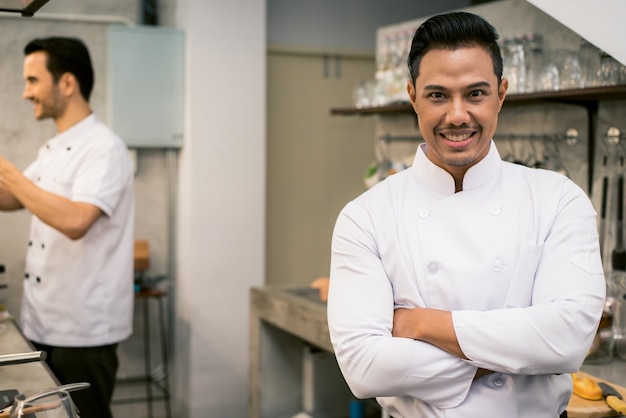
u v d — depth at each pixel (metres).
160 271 4.64
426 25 1.50
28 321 3.28
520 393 1.55
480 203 1.59
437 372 1.51
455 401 1.53
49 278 3.19
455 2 5.27
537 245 1.55
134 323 4.64
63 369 3.19
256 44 4.48
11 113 4.30
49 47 3.15
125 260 3.30
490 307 1.55
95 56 4.45
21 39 4.29
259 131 4.52
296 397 3.95
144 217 4.59
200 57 4.36
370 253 1.62
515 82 3.19
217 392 4.52
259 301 3.84
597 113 3.03
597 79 2.85
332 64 5.05
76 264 3.17
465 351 1.49
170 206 4.61
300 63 4.96
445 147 1.51
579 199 1.59
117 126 4.30
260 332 3.86
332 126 5.09
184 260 4.51
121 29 4.27
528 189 1.61
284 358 3.91
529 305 1.56
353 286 1.61
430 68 1.48
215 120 4.41
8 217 4.30
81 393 3.21
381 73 4.07
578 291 1.50
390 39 4.06
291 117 4.96
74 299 3.18
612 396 2.10
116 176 3.18
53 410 1.52
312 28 4.96
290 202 5.00
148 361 4.67
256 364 3.88
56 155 3.23
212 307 4.48
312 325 3.33
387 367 1.52
